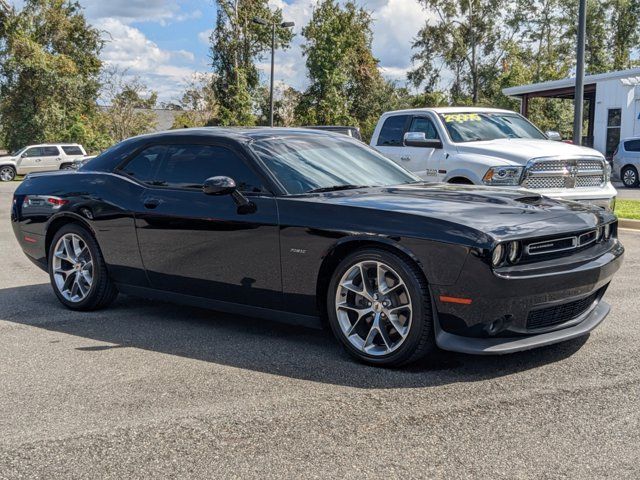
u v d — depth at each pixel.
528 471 2.73
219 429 3.20
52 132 42.00
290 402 3.52
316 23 49.59
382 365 4.05
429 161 9.16
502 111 10.04
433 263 3.75
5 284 6.86
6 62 41.03
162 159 5.17
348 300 4.20
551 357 4.18
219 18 48.56
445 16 52.34
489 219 3.87
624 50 56.31
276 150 4.81
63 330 5.04
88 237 5.46
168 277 4.99
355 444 3.01
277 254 4.34
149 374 4.00
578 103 14.57
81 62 50.78
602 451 2.90
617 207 13.02
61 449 3.01
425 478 2.69
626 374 3.85
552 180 8.38
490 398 3.53
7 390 3.76
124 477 2.75
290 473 2.75
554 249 3.93
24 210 5.91
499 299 3.67
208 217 4.64
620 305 5.49
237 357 4.31
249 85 49.75
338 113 49.16
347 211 4.10
